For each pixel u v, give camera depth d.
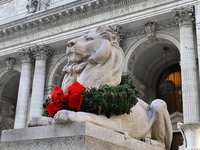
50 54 34.34
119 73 5.51
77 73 5.63
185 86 23.78
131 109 5.41
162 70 35.25
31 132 4.56
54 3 34.25
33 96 32.16
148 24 28.41
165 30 28.33
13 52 35.12
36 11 35.00
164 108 5.87
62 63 34.19
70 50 5.61
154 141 5.61
